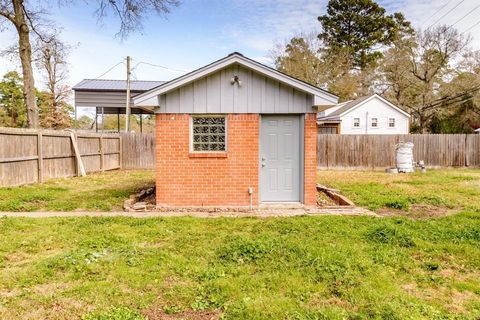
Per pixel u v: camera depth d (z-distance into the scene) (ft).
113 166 57.52
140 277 13.25
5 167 33.30
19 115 110.73
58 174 42.65
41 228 20.15
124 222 21.72
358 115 94.17
